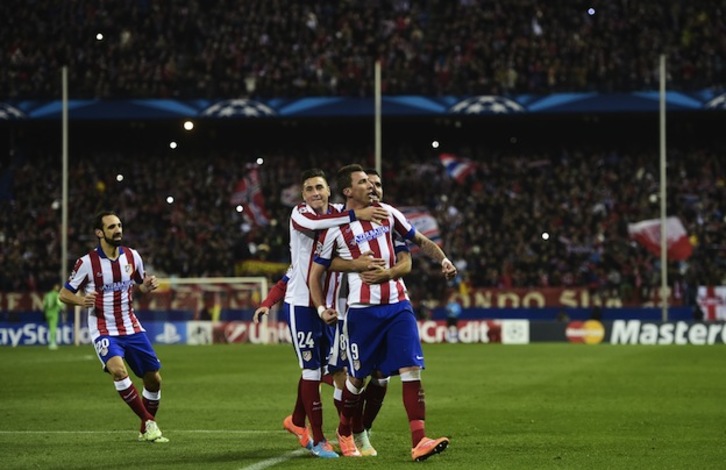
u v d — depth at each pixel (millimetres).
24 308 79188
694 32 90188
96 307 22266
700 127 94062
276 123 96062
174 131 97812
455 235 84500
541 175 91625
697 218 85562
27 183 91438
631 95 86250
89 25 92875
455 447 20641
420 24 94250
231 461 18688
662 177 73500
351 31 93000
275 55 91938
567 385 37094
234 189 91125
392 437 22766
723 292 77062
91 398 33188
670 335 69938
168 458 19188
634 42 90250
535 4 93500
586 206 87188
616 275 79250
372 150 97125
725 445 21016
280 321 80000
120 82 89812
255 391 35438
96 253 22312
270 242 85000
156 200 90438
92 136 97812
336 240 18781
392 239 19312
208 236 86688
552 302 78062
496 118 93000
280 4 94812
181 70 91375
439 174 91625
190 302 77125
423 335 73312
